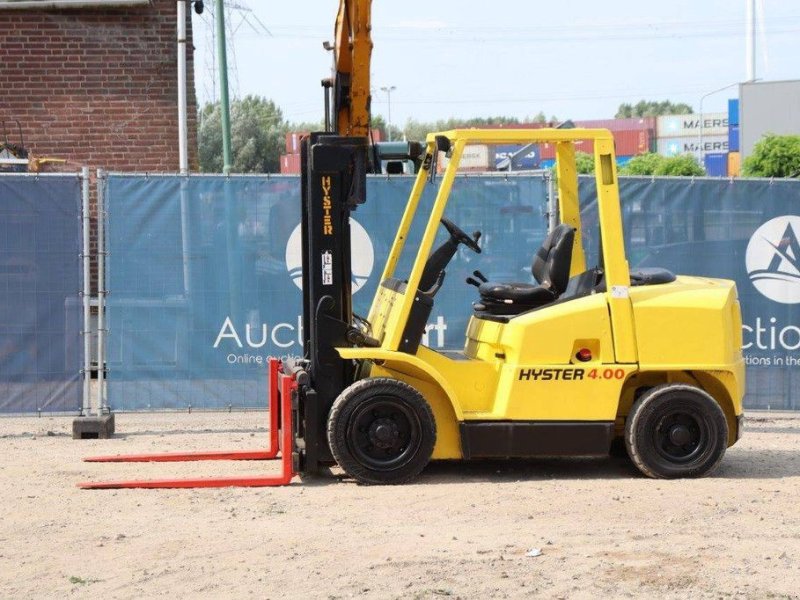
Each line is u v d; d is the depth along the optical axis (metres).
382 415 9.27
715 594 6.36
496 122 83.94
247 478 9.38
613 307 9.42
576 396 9.40
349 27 10.13
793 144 39.34
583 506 8.52
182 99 18.98
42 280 12.04
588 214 12.47
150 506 8.62
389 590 6.45
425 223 12.50
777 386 12.83
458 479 9.62
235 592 6.45
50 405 12.09
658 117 94.00
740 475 9.80
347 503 8.66
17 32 19.17
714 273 12.73
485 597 6.33
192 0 19.67
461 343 12.58
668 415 9.48
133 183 12.26
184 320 12.38
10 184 11.95
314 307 9.52
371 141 10.30
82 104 19.31
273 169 70.69
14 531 7.85
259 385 12.47
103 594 6.45
